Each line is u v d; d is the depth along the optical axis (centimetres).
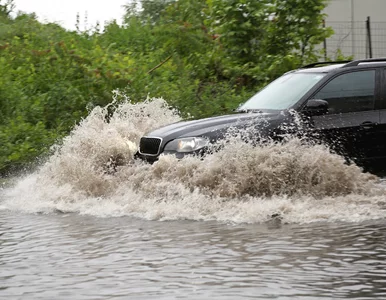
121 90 2053
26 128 1816
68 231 1035
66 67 2123
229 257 838
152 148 1302
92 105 1980
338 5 2972
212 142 1239
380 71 1352
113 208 1191
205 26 2498
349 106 1316
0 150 1706
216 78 2303
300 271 767
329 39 2930
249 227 1011
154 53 2438
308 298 671
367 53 2925
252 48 2412
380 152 1323
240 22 2386
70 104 1981
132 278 761
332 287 705
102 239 970
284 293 689
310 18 2362
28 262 858
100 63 2170
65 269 816
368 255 828
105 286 734
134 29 2639
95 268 812
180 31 2455
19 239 995
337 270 767
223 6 2383
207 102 2028
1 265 848
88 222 1099
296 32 2370
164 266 808
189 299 677
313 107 1285
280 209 1102
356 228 974
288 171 1194
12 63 2205
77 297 699
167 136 1275
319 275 749
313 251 854
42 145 1783
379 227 976
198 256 849
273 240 920
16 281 772
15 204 1277
